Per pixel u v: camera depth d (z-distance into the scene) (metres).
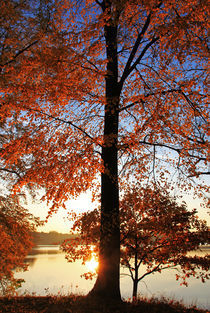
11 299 8.33
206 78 8.80
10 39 8.70
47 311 6.91
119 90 9.52
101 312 6.82
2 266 12.44
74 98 8.52
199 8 7.22
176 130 8.75
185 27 7.46
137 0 7.86
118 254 8.46
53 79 7.78
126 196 10.44
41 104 8.87
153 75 9.97
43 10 9.06
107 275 8.16
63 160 8.30
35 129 8.60
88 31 7.98
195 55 8.58
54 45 8.33
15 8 9.12
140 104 9.63
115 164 9.00
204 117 8.55
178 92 8.55
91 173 8.27
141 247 10.13
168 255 9.65
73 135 9.09
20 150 8.39
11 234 13.85
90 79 8.91
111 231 8.48
